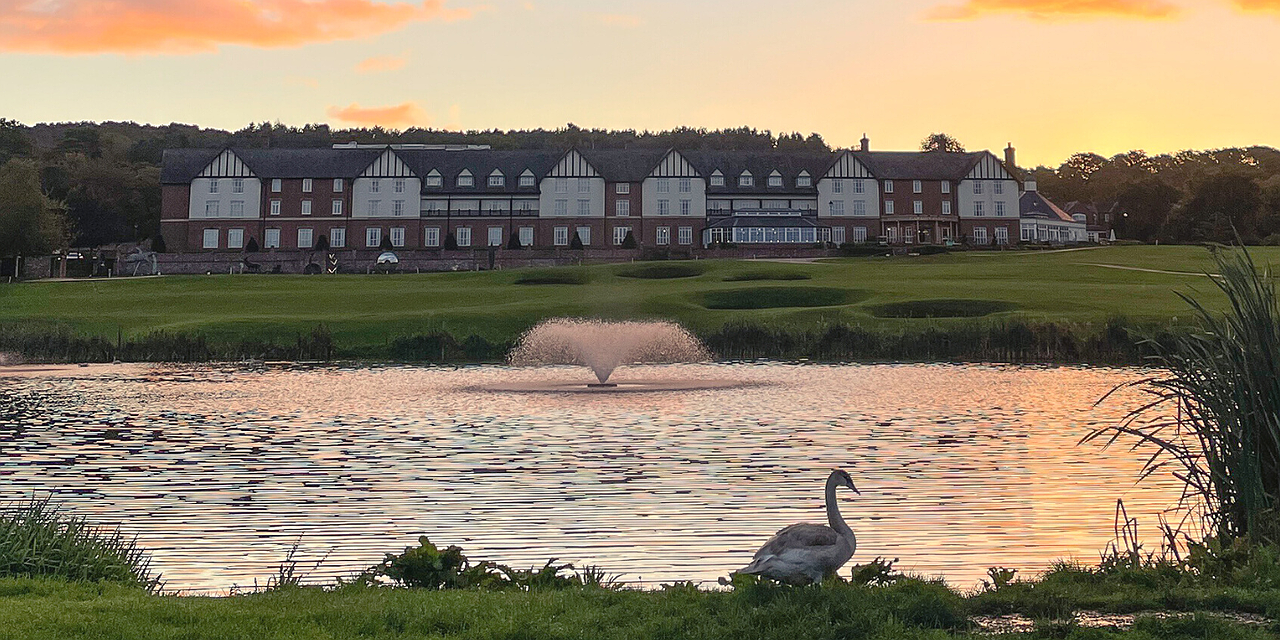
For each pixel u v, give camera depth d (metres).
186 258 103.88
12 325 61.25
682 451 26.56
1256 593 11.38
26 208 94.69
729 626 10.27
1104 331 53.75
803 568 11.41
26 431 30.45
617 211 121.50
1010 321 56.34
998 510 19.34
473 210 120.94
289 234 120.12
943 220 123.75
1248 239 135.12
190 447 27.48
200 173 119.94
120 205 150.62
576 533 17.81
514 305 67.00
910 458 25.28
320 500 20.59
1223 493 14.04
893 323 58.78
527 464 24.69
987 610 11.43
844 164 123.81
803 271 87.38
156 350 56.44
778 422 31.95
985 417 32.81
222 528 18.28
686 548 16.77
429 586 12.68
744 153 125.69
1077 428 30.19
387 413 34.56
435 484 22.23
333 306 70.69
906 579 12.20
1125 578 12.61
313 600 11.47
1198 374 14.42
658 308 65.62
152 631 10.05
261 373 49.09
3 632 9.95
